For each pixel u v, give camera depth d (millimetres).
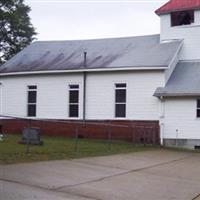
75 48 34531
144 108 29250
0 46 48406
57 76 31891
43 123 32094
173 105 28656
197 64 30703
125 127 29156
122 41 34031
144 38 33656
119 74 30047
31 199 10727
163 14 32031
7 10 47250
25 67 32906
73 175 14164
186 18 31688
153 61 29297
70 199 11172
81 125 30703
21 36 49250
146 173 15906
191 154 24109
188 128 28359
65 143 23391
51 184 12547
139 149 24328
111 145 25078
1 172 13398
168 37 31891
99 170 15633
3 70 33438
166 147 27375
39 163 15531
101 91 30516
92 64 30891
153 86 29078
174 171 16875
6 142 21219
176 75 29812
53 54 34250
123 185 13391
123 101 30016
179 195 12547
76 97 31375
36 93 32625
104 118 30297
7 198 10602
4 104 33688
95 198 11531
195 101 28266
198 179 15352
